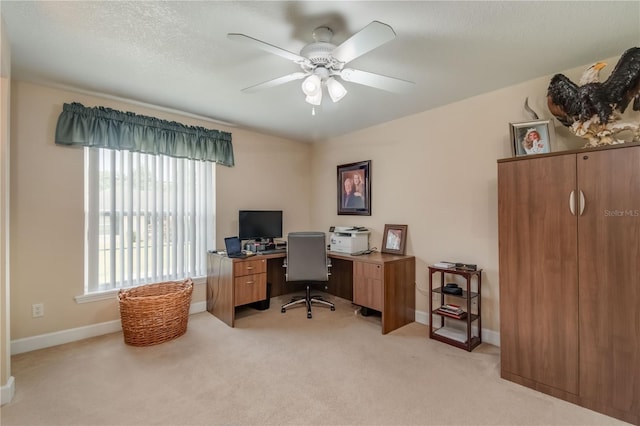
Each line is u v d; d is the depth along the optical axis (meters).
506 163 2.16
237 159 3.87
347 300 4.07
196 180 3.52
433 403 1.85
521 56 2.08
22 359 2.36
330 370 2.22
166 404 1.82
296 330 2.98
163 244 3.24
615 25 1.73
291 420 1.69
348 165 4.07
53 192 2.63
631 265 1.68
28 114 2.52
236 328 3.03
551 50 2.00
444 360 2.38
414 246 3.32
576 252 1.86
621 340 1.71
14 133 2.46
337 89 1.99
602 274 1.77
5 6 1.56
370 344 2.67
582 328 1.83
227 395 1.92
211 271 3.46
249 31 1.80
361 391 1.96
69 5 1.56
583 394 1.82
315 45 1.72
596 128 1.94
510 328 2.11
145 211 3.13
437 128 3.10
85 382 2.04
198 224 3.54
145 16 1.65
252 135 4.03
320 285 4.51
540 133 2.24
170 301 2.71
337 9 1.59
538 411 1.78
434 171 3.13
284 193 4.40
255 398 1.89
